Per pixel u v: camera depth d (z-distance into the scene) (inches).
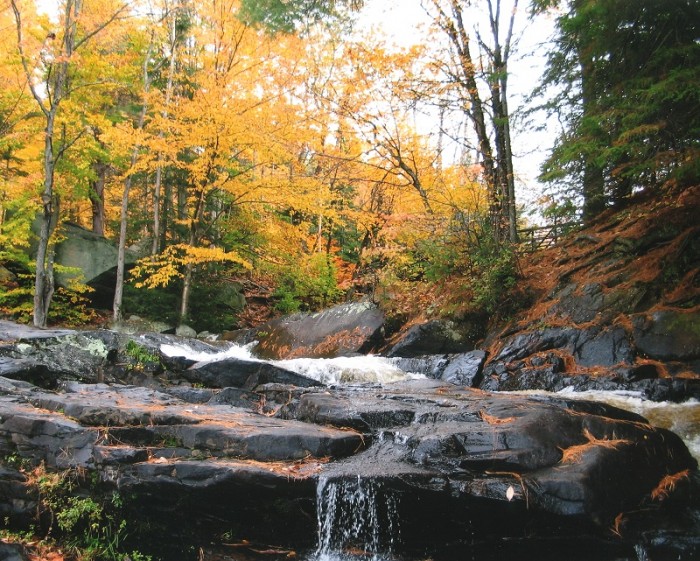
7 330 352.8
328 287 688.4
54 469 207.2
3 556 182.7
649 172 406.3
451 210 526.9
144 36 591.5
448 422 219.0
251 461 197.5
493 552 183.6
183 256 620.7
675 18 335.3
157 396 269.4
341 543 184.9
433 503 180.5
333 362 389.4
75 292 608.4
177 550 201.0
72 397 251.8
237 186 585.9
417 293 488.1
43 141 573.6
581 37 370.9
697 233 368.2
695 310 330.3
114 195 836.6
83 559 192.9
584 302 386.3
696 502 200.1
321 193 597.9
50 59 499.5
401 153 558.9
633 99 336.2
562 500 175.0
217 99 560.4
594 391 312.7
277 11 418.0
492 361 374.3
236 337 579.5
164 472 193.2
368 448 210.2
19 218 557.6
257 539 196.1
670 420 263.1
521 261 491.8
